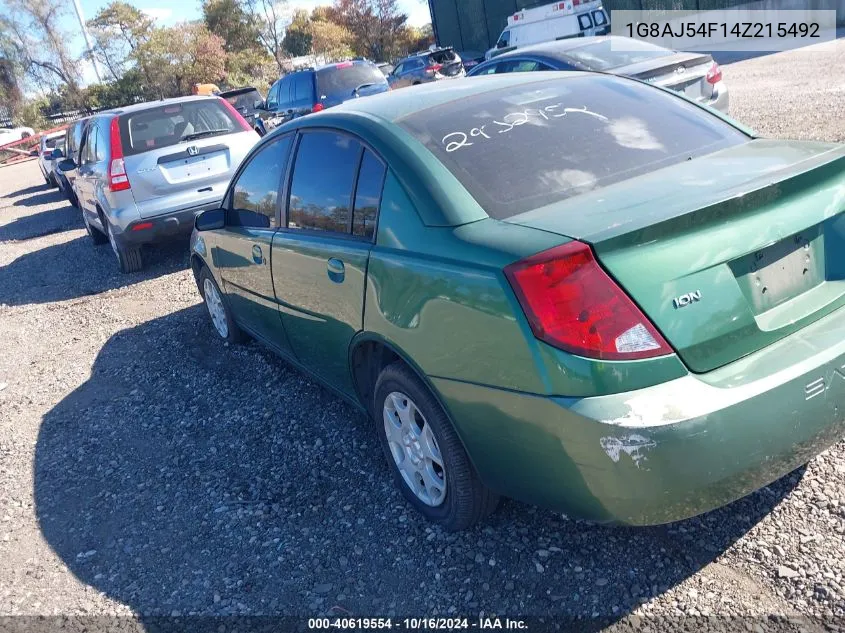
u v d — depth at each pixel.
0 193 23.27
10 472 4.23
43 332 6.98
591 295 2.15
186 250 9.28
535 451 2.33
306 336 3.76
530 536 2.89
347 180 3.25
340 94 14.63
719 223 2.29
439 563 2.84
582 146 2.93
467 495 2.77
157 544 3.28
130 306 7.27
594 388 2.14
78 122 13.91
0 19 53.97
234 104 19.59
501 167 2.79
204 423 4.39
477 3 33.97
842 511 2.73
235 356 5.36
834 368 2.30
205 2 54.81
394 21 57.00
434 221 2.67
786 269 2.44
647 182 2.62
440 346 2.57
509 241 2.37
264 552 3.09
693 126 3.16
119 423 4.62
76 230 12.81
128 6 52.50
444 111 3.18
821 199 2.52
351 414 4.18
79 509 3.70
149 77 50.59
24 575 3.22
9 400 5.37
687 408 2.11
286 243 3.71
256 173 4.26
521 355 2.26
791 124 9.19
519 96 3.31
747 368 2.24
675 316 2.19
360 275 3.01
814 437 2.32
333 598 2.76
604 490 2.19
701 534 2.74
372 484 3.45
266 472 3.72
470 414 2.53
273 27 55.69
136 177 7.65
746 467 2.20
